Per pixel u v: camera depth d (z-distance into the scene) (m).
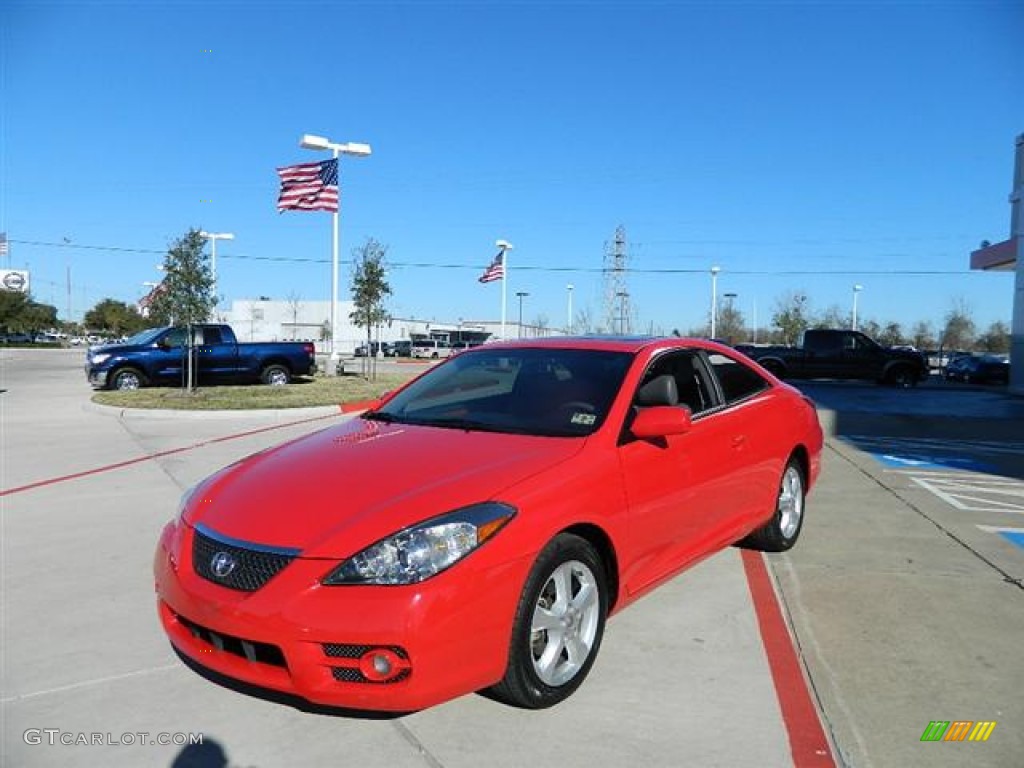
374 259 25.50
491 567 3.15
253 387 19.98
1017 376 23.56
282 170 23.66
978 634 4.30
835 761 3.09
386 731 3.29
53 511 7.05
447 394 4.70
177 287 17.69
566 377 4.50
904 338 85.75
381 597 2.98
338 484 3.49
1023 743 3.23
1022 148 24.73
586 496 3.63
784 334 68.06
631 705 3.51
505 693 3.37
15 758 3.10
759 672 3.83
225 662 3.21
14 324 89.81
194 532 3.50
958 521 6.84
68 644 4.14
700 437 4.63
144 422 13.51
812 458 6.23
